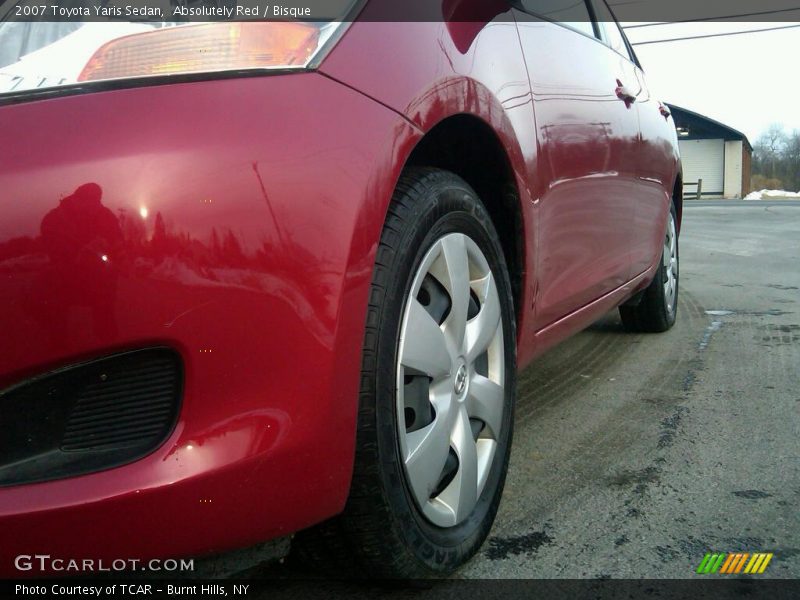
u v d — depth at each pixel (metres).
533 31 2.28
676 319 4.75
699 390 3.16
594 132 2.54
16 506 1.14
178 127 1.22
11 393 1.16
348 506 1.45
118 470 1.18
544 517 2.03
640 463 2.38
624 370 3.52
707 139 45.94
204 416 1.21
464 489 1.72
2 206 1.13
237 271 1.21
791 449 2.47
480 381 1.82
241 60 1.34
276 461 1.25
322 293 1.29
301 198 1.28
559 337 2.51
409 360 1.53
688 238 11.05
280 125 1.29
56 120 1.19
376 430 1.43
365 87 1.45
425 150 1.89
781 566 1.76
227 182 1.21
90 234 1.14
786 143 62.44
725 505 2.07
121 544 1.18
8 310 1.13
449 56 1.72
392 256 1.48
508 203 1.99
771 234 11.28
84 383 1.19
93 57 1.30
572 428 2.73
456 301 1.71
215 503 1.21
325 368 1.30
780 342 3.98
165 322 1.17
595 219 2.60
